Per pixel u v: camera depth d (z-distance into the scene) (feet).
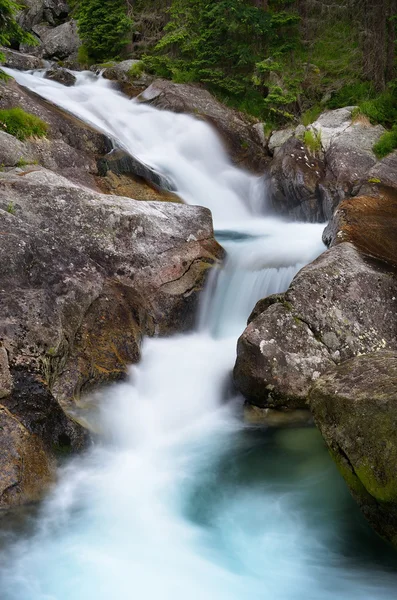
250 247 28.94
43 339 17.66
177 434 19.70
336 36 53.57
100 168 33.81
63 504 15.51
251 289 25.88
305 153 38.37
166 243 25.13
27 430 15.55
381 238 25.09
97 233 23.90
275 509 16.19
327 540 15.01
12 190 24.17
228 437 19.61
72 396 18.39
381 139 38.75
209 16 52.80
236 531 15.37
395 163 35.68
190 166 42.22
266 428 19.94
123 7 64.08
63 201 24.39
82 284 21.56
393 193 31.45
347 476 14.90
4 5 32.24
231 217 39.06
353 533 15.14
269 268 26.35
